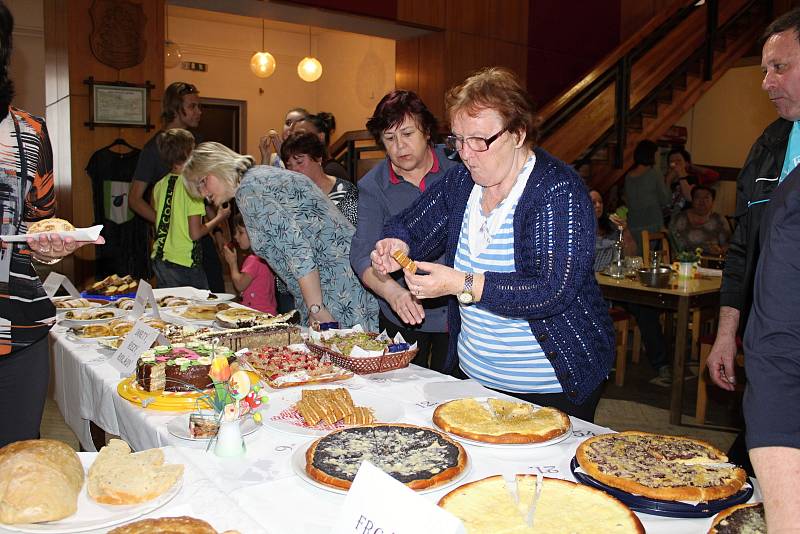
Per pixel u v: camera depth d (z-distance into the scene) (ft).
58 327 8.28
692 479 3.78
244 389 4.50
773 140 6.18
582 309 5.51
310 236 8.07
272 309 11.83
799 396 2.64
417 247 6.44
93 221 17.63
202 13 32.83
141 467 3.83
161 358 5.75
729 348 6.97
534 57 26.58
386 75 32.65
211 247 14.16
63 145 18.02
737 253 6.89
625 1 28.81
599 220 17.15
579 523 3.35
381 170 8.18
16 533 3.37
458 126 5.24
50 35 18.37
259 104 35.55
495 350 5.68
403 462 4.08
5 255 5.41
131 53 17.89
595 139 21.99
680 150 21.57
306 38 36.40
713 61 24.85
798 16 5.49
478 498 3.60
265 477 4.17
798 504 2.48
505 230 5.45
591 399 5.63
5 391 5.58
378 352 6.25
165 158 13.06
